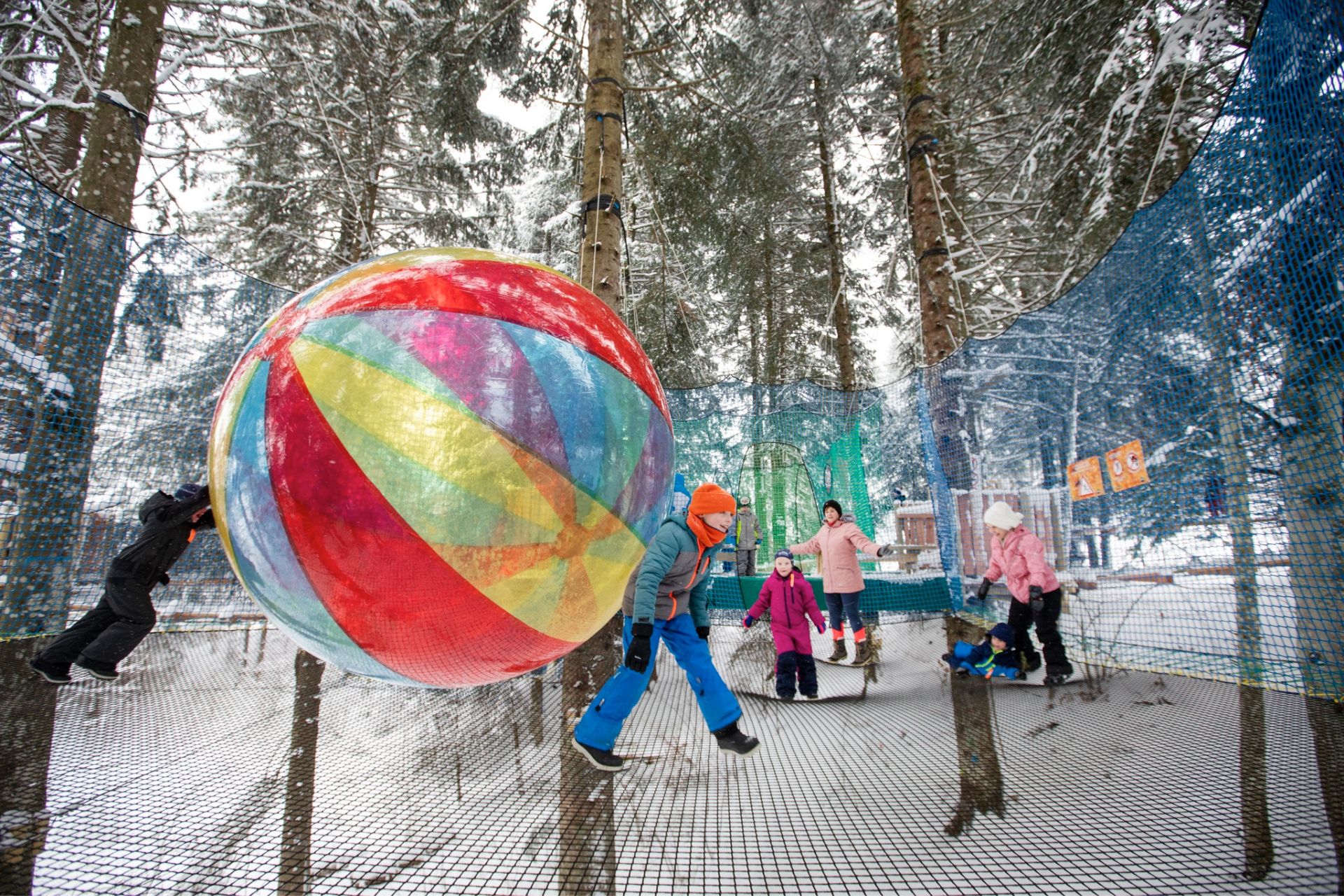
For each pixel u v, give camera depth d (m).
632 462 1.15
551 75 7.19
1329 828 1.80
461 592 0.99
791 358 14.42
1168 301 3.98
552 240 10.70
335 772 2.65
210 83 7.83
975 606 5.83
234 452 1.03
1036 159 6.95
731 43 6.83
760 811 2.24
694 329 9.66
